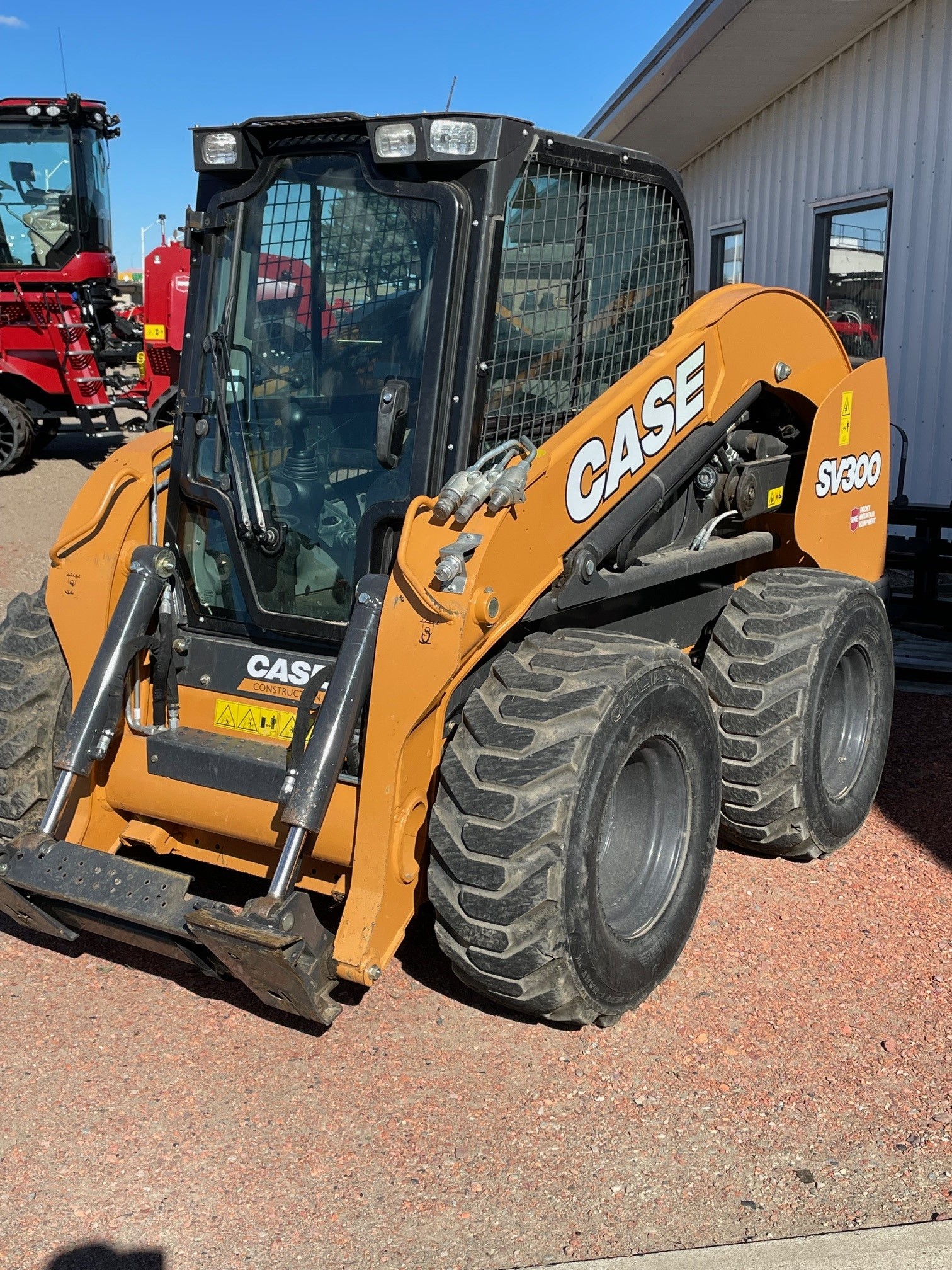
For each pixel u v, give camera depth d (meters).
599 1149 2.91
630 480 3.57
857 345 10.80
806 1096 3.12
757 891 4.25
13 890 3.22
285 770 3.22
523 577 3.12
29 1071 3.16
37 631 3.73
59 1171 2.79
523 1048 3.31
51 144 12.14
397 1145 2.91
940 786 5.27
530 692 3.15
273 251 3.39
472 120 3.02
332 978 3.04
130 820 3.64
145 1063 3.21
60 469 13.09
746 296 4.06
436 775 3.20
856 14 9.61
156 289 12.13
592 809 3.04
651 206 3.89
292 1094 3.09
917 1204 2.73
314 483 3.40
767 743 4.13
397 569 3.01
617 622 4.09
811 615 4.23
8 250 12.28
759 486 4.49
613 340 3.84
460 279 3.12
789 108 11.80
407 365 3.25
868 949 3.86
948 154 9.16
